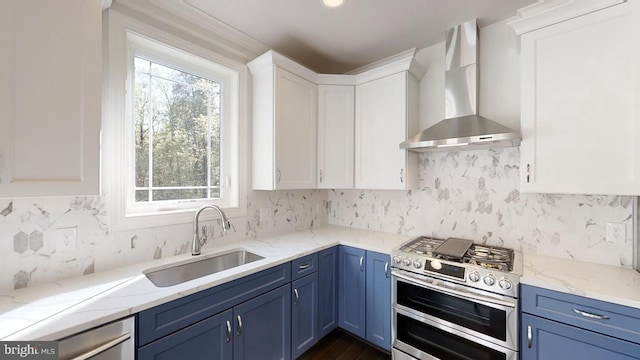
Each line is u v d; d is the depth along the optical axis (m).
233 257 1.93
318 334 1.99
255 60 2.09
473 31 1.87
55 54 0.99
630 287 1.21
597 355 1.16
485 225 1.97
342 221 2.85
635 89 1.24
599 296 1.15
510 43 1.84
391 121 2.15
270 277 1.64
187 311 1.23
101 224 1.45
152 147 1.74
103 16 1.46
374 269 1.97
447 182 2.15
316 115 2.36
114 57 1.49
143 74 1.71
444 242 1.91
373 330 1.98
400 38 2.11
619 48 1.27
